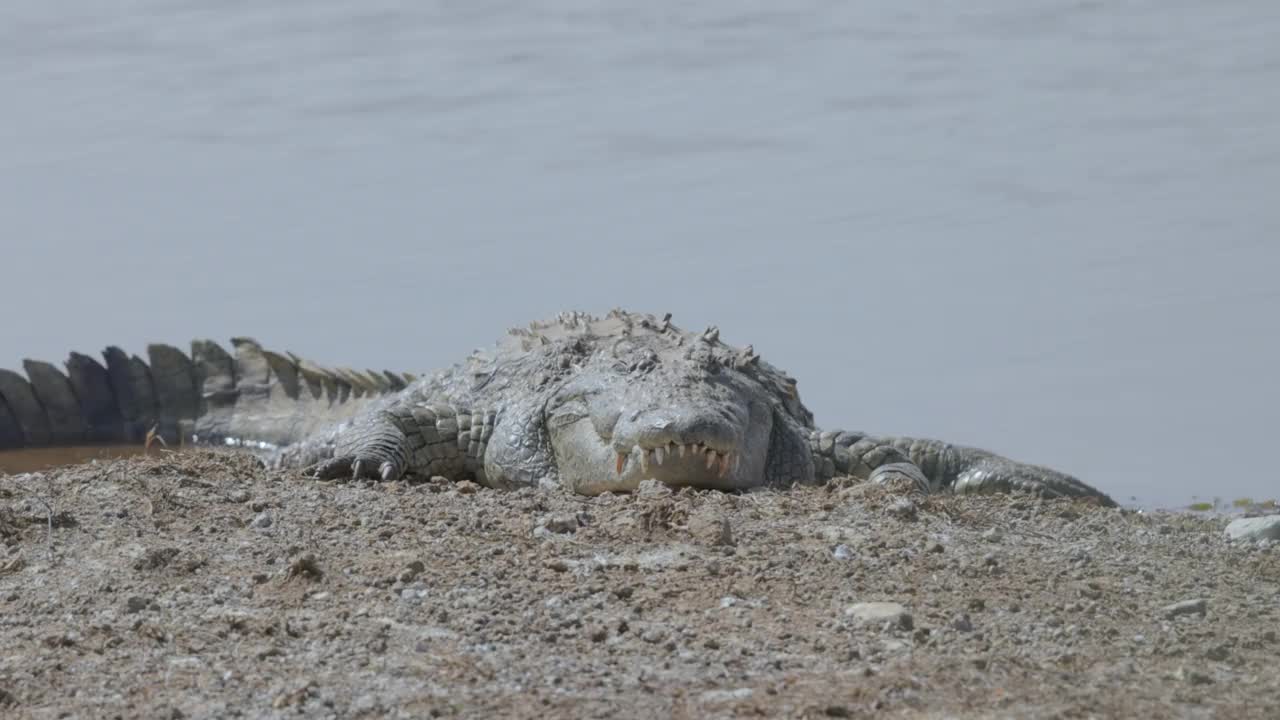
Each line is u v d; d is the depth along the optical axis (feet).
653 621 96.73
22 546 110.63
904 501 126.62
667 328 162.50
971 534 122.11
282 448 212.84
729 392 144.36
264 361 232.94
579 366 155.33
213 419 229.66
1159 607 104.42
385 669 87.92
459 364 173.47
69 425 229.66
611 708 82.12
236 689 85.15
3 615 97.55
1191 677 88.79
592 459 144.46
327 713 81.61
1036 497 147.84
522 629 94.73
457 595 100.58
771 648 92.43
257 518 116.67
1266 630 99.55
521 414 155.02
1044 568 112.68
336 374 223.71
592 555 110.22
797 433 156.66
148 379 234.58
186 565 105.40
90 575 104.22
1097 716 82.33
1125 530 130.62
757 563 108.68
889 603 99.96
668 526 117.08
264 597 100.53
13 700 83.56
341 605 98.89
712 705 82.74
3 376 225.76
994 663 90.43
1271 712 83.66
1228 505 181.47
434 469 157.99
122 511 118.11
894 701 83.82
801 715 81.10
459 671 87.56
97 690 85.10
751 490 140.67
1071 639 96.07
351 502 123.65
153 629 93.04
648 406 138.82
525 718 80.64
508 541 112.68
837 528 119.34
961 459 168.14
